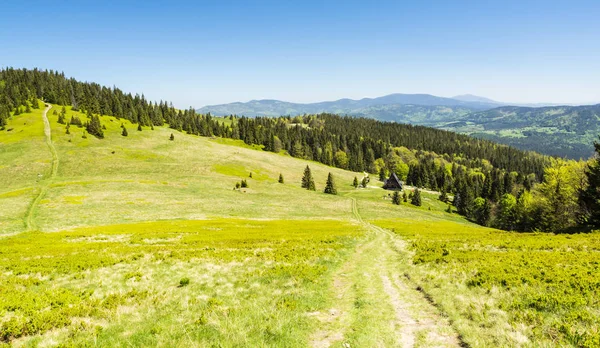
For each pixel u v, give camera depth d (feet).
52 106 577.43
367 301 47.50
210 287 54.70
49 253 81.10
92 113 554.05
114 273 62.49
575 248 73.36
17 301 43.14
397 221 218.18
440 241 101.30
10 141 371.97
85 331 36.96
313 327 38.75
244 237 113.60
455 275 56.49
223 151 507.30
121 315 41.88
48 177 285.23
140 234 117.60
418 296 50.14
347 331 37.55
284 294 50.60
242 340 34.88
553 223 186.60
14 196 209.05
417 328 37.96
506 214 345.10
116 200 215.51
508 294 44.60
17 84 604.90
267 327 37.96
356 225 172.96
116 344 33.94
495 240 94.48
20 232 129.90
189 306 45.14
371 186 495.00
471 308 41.73
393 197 368.68
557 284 45.65
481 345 32.60
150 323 39.45
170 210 204.33
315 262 73.56
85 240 107.34
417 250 86.58
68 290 51.52
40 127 431.02
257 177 399.03
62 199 205.46
